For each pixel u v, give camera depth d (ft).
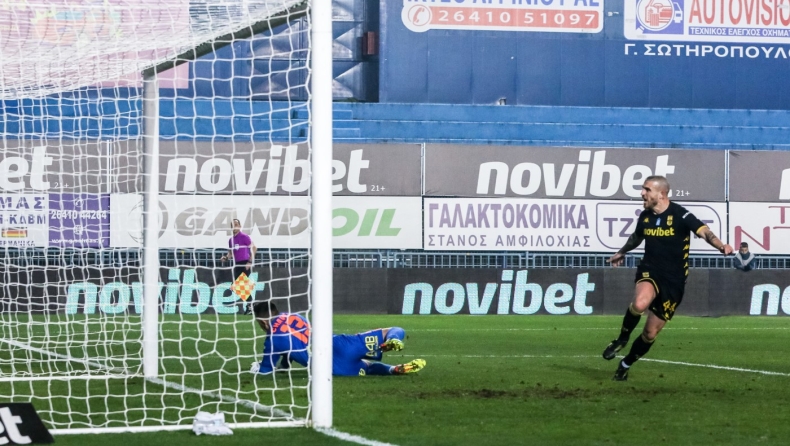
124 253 179.32
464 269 190.70
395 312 188.75
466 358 102.94
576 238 207.10
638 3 262.26
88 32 77.66
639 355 81.30
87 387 72.18
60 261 177.27
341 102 243.19
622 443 53.42
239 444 52.31
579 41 260.21
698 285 191.72
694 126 245.04
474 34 257.34
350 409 64.85
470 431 56.70
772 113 251.39
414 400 69.26
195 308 181.27
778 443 53.72
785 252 210.59
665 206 78.64
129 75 111.34
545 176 206.49
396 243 202.49
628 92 262.06
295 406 64.03
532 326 157.58
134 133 195.83
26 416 52.42
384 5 254.27
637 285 79.41
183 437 54.54
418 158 203.00
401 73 254.88
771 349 116.98
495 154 205.36
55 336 134.31
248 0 69.10
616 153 207.92
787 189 210.79
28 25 75.66
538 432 56.54
